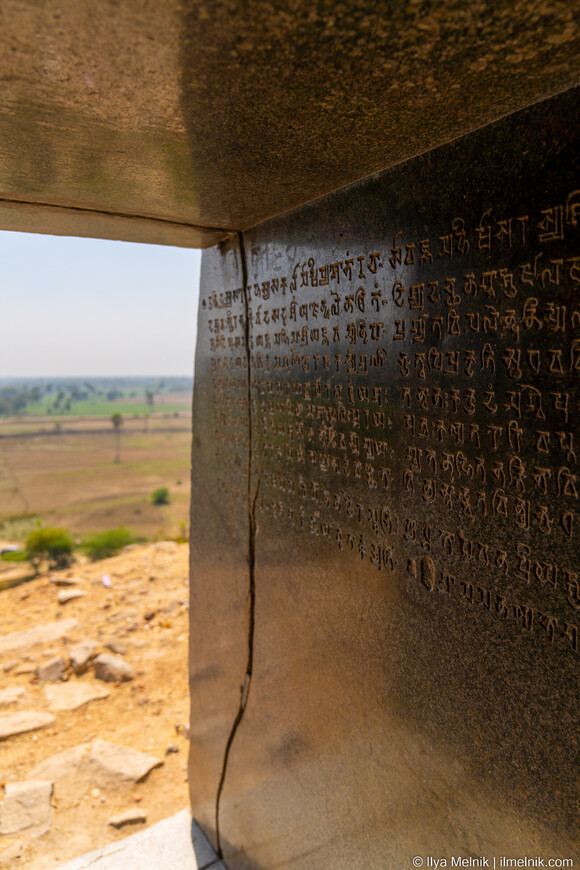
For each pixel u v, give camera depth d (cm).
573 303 109
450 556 141
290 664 216
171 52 88
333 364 182
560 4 76
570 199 108
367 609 174
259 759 238
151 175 155
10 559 1662
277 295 211
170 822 288
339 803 191
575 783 115
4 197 179
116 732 371
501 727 131
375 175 157
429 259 141
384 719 169
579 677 113
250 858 245
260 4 74
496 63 94
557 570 116
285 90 102
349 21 80
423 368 145
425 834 155
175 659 452
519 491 123
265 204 189
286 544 215
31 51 87
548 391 115
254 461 236
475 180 127
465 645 139
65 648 461
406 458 153
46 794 309
